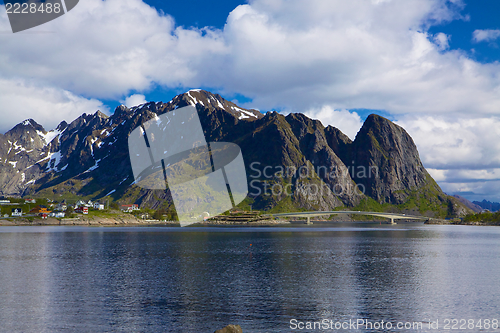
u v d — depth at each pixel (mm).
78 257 98000
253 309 48156
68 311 46719
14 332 39562
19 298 52875
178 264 85562
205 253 109188
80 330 40312
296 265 84875
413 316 45875
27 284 62156
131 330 40375
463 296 55469
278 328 41438
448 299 53688
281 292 57188
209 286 61031
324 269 79312
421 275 72750
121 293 55938
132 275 70750
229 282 64375
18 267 80312
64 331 39906
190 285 61750
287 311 47438
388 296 55219
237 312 46844
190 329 40875
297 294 56000
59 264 84938
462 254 111875
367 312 47281
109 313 46062
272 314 46188
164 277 68750
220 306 49344
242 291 57656
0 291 57094
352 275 72062
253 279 67188
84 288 59281
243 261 91312
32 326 41344
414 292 57844
